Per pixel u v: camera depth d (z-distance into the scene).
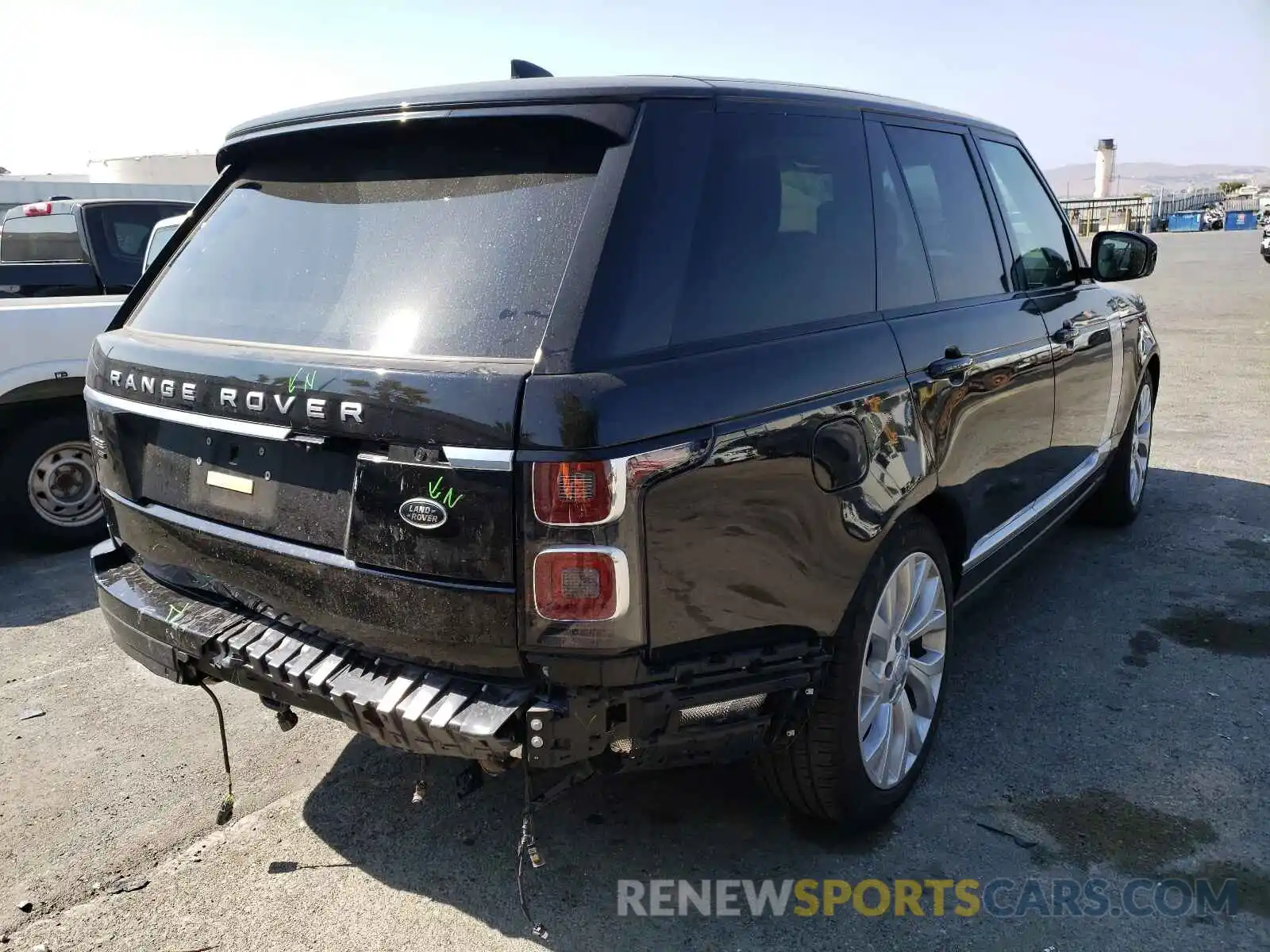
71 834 3.04
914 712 3.14
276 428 2.36
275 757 3.47
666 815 3.05
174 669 2.71
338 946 2.53
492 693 2.18
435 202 2.45
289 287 2.61
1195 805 2.99
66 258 7.54
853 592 2.62
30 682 4.09
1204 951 2.42
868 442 2.66
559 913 2.63
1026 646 4.09
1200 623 4.25
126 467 2.91
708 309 2.34
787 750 2.68
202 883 2.79
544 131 2.36
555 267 2.18
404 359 2.22
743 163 2.54
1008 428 3.52
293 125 2.70
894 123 3.25
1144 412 5.40
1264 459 6.77
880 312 2.93
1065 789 3.09
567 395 2.02
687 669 2.22
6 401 5.33
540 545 2.04
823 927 2.55
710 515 2.21
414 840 2.97
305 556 2.38
